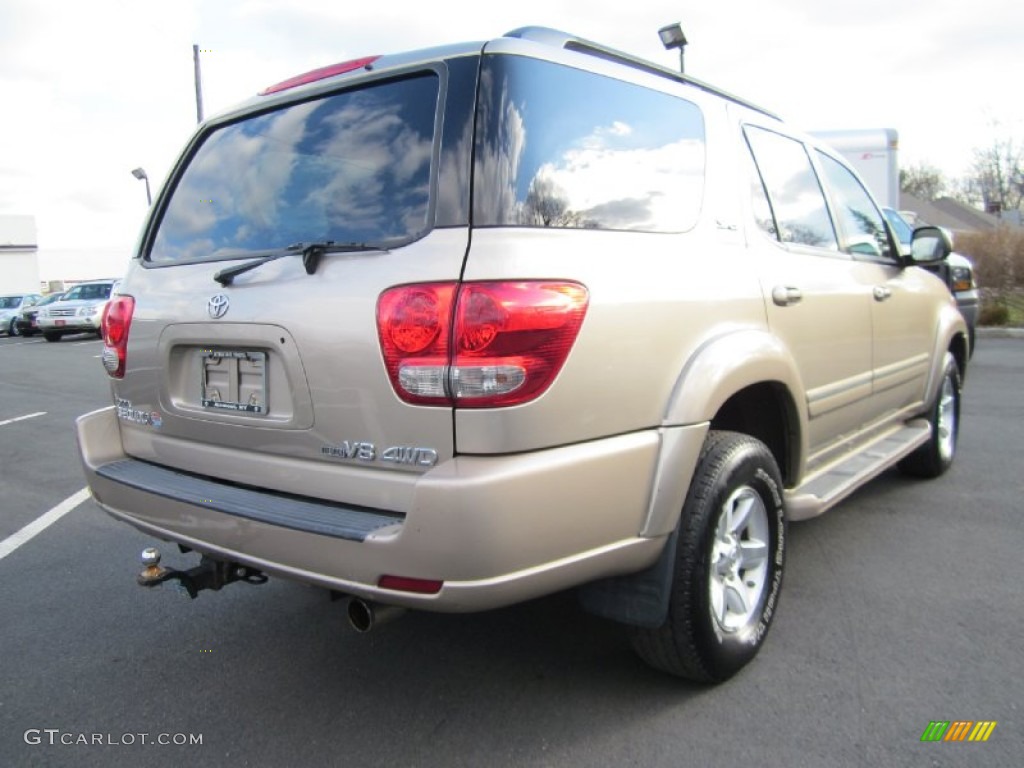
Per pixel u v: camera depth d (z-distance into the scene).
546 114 2.38
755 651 2.92
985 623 3.24
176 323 2.84
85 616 3.68
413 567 2.12
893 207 12.59
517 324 2.10
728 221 3.01
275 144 2.82
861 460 3.98
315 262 2.40
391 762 2.51
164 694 2.97
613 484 2.34
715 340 2.71
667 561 2.56
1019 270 15.51
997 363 10.35
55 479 6.32
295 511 2.39
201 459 2.82
